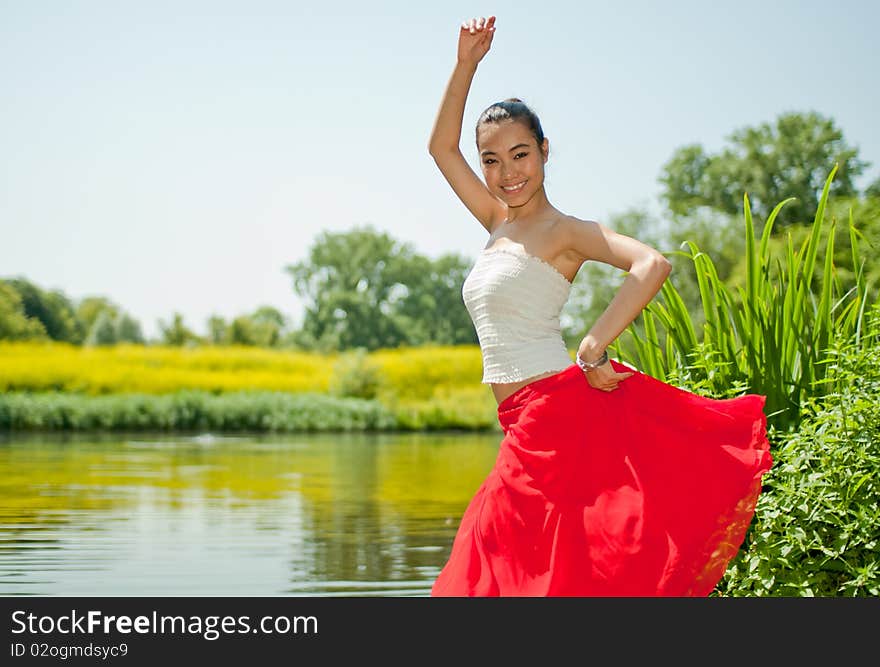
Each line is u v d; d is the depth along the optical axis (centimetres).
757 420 321
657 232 3425
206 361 4259
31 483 1302
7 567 711
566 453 314
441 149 375
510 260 328
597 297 2753
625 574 307
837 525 348
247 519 980
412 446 2395
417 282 6172
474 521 335
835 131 4003
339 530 915
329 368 4294
